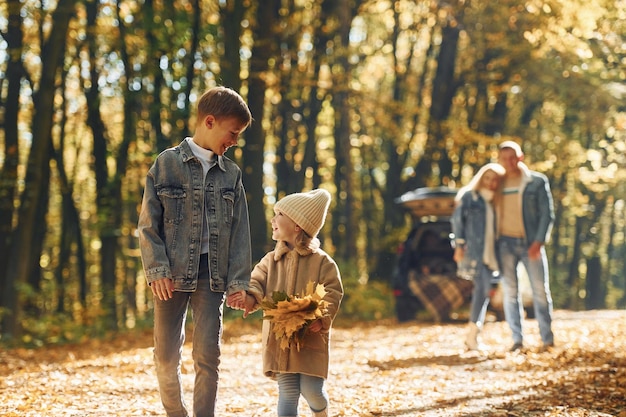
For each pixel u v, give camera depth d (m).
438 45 31.75
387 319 19.92
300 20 25.25
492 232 10.52
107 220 20.81
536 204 10.44
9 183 17.00
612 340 11.38
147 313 19.03
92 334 16.48
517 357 9.80
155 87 20.20
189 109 20.23
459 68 28.28
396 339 13.30
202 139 5.23
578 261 39.06
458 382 8.23
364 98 24.58
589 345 10.67
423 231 18.44
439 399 7.15
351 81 24.25
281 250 5.25
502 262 10.52
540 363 9.19
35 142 16.88
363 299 20.58
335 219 30.08
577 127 30.48
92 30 19.89
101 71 21.55
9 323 16.17
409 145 28.16
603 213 40.69
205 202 5.16
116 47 20.03
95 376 9.17
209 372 5.15
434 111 27.44
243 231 5.29
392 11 29.06
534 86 26.52
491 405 6.81
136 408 7.02
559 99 26.98
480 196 10.61
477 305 10.65
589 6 19.88
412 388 7.89
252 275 5.31
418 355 10.59
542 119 32.06
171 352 5.16
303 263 5.20
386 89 33.56
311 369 5.04
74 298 26.30
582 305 44.03
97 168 21.73
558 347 10.45
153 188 5.11
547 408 6.62
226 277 5.20
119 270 29.75
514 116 32.19
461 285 17.61
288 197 5.25
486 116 28.84
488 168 10.52
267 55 21.19
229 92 5.23
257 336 14.38
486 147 26.83
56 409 6.98
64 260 25.48
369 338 13.80
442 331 14.24
